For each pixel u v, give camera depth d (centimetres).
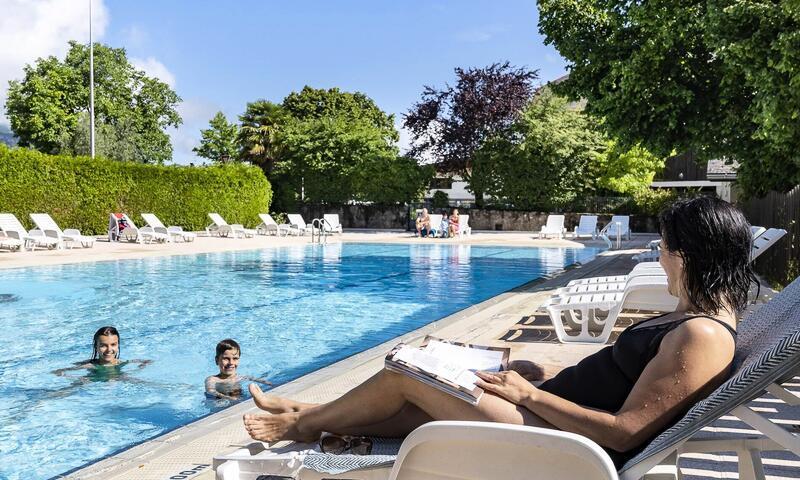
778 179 1186
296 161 3747
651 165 3291
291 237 2644
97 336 661
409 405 246
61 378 611
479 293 1188
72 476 327
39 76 4700
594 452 154
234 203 2970
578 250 2128
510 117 3472
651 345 201
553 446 158
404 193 3631
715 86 1182
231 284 1280
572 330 692
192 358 691
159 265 1565
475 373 222
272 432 259
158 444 365
